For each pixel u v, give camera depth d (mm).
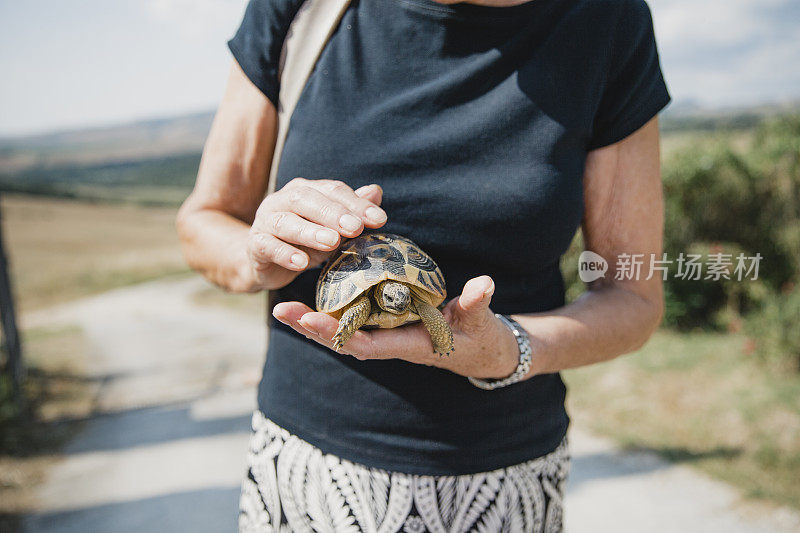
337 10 1666
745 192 9680
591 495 5207
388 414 1575
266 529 1741
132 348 12578
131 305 21547
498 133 1591
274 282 1574
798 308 7523
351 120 1636
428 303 1494
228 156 1840
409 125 1613
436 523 1591
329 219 1302
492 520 1630
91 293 27031
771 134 11156
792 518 4633
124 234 50656
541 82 1605
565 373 8164
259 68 1755
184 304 20500
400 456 1579
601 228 1845
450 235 1624
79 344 13219
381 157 1603
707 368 7793
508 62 1616
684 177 9875
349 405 1598
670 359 8234
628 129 1733
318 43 1684
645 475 5461
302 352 1670
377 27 1652
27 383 8938
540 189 1573
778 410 6379
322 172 1647
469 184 1578
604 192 1803
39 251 41062
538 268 1706
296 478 1662
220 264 1681
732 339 8875
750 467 5410
